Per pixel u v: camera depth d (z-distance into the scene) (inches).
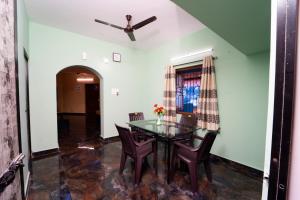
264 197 23.7
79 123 253.4
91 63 150.6
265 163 23.5
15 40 39.0
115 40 157.2
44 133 125.6
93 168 103.0
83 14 106.7
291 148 20.0
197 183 83.9
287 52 19.8
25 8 98.3
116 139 169.5
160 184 85.7
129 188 81.5
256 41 78.4
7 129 31.7
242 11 52.7
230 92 112.3
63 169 101.2
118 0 91.1
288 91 19.8
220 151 119.2
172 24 120.3
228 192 79.2
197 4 49.5
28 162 94.1
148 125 115.9
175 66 153.6
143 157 88.3
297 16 19.1
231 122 112.3
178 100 157.5
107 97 163.3
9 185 32.0
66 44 135.5
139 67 187.9
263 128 96.9
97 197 74.3
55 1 92.4
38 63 121.5
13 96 36.4
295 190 19.9
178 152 89.0
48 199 72.5
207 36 125.2
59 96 346.9
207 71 121.5
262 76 96.5
